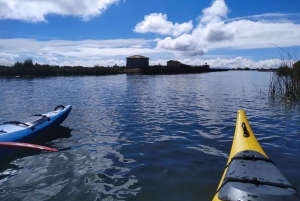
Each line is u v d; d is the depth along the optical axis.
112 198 3.78
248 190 2.61
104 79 37.00
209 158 5.34
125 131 7.54
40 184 4.22
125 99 14.92
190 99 14.90
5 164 5.05
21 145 5.01
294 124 8.27
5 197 3.83
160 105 12.57
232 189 2.68
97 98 15.40
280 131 7.44
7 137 5.56
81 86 24.61
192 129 7.75
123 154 5.61
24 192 3.97
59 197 3.81
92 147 6.09
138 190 4.01
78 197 3.81
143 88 22.52
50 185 4.18
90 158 5.37
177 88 22.58
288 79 13.73
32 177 4.47
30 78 38.22
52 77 41.84
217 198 2.71
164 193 3.93
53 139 6.72
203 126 8.12
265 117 9.45
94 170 4.75
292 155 5.46
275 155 5.48
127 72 60.53
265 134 7.13
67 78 39.09
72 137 6.91
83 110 11.13
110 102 13.68
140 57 72.62
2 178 4.45
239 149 4.13
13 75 42.44
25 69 43.66
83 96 16.42
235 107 11.88
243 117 5.65
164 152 5.72
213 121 8.85
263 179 2.93
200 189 4.05
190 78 41.78
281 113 10.16
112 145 6.24
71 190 4.01
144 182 4.27
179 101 14.06
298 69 13.31
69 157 5.43
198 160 5.23
